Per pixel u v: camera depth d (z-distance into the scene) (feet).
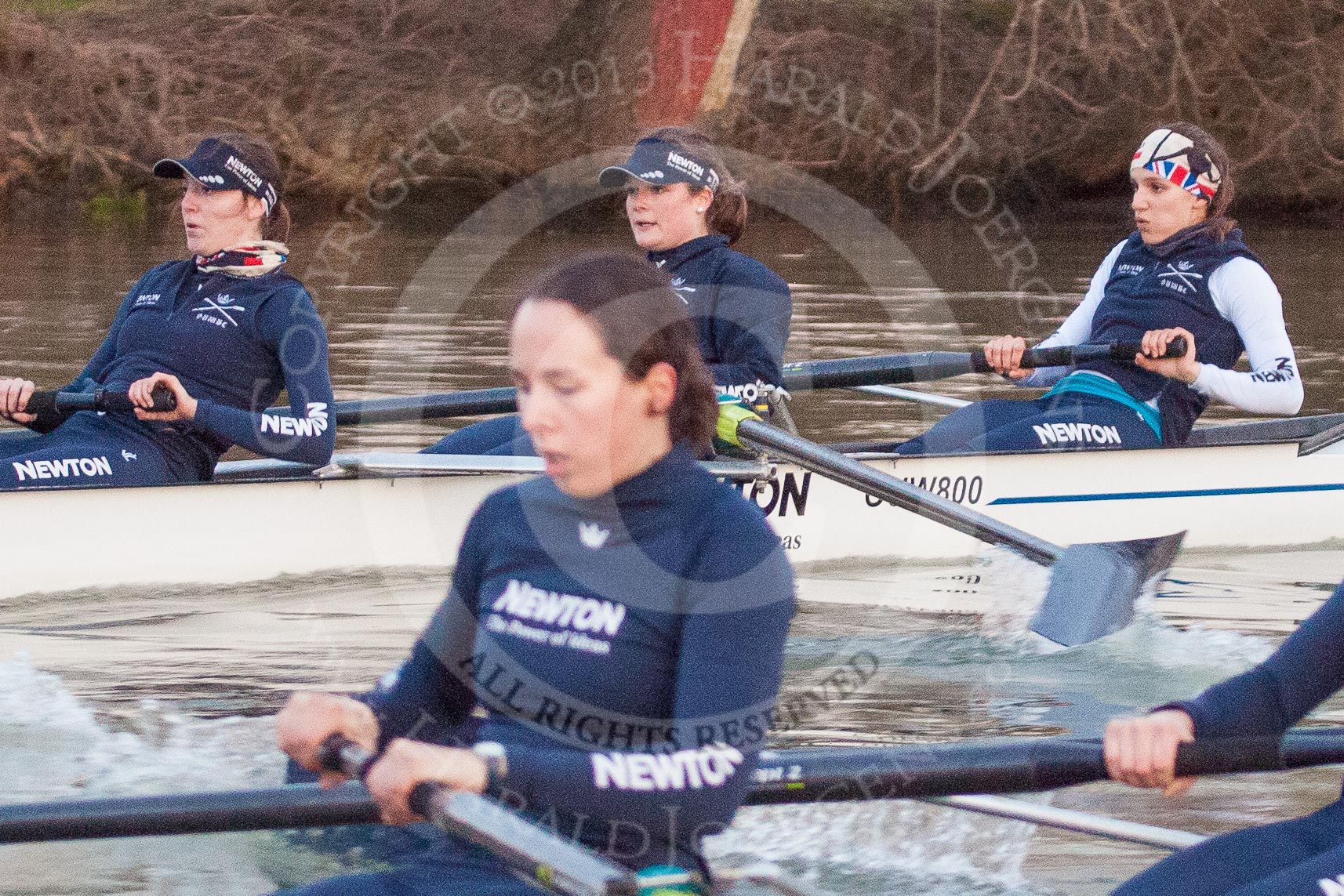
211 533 59.52
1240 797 40.42
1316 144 215.51
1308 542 72.02
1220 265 66.59
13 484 56.54
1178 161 67.00
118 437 59.11
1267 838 28.66
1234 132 221.25
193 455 60.59
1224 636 55.83
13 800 38.55
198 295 57.98
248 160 57.82
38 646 52.49
